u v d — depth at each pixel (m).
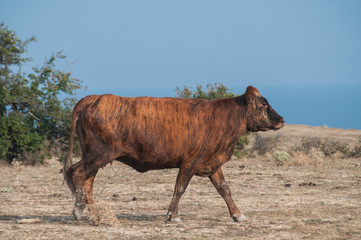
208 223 28.55
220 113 27.70
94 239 23.78
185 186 27.95
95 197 40.72
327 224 28.28
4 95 73.06
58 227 26.56
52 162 72.44
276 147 96.31
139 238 24.08
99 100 27.11
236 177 54.78
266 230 26.56
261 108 27.84
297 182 49.84
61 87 77.50
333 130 147.62
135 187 47.47
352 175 55.34
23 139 71.75
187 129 27.14
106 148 26.56
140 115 26.78
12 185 48.53
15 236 24.11
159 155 27.14
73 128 27.22
